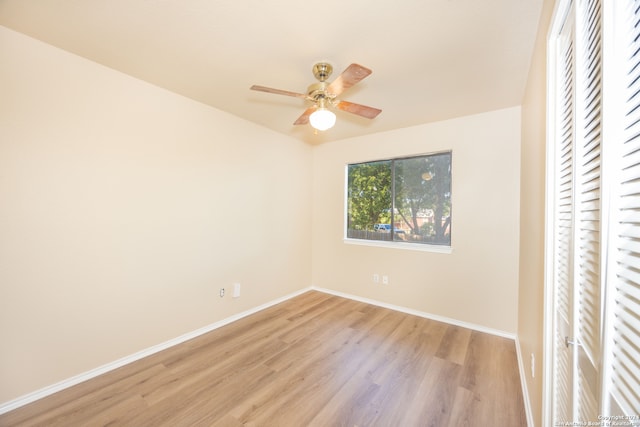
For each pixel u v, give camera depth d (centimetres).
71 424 152
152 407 166
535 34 155
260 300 331
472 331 275
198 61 191
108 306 202
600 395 64
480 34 157
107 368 201
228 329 277
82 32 161
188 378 195
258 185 326
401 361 219
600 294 66
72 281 185
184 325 251
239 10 142
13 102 161
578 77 87
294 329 277
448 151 301
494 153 271
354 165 384
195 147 258
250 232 316
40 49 170
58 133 177
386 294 343
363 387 187
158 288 232
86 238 191
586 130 83
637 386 50
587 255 81
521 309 226
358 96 239
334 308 339
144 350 222
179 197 246
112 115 202
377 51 175
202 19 149
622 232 59
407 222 334
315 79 213
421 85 219
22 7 141
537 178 154
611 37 63
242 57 185
